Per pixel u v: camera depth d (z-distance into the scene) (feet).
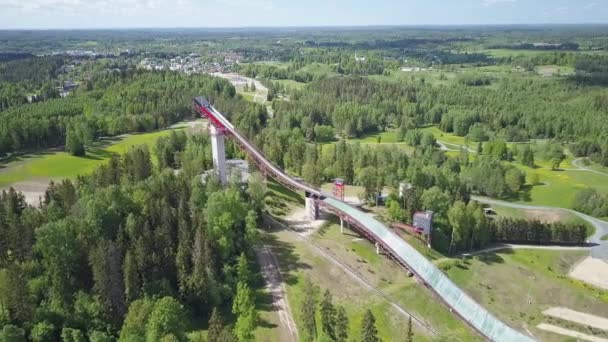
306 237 555.69
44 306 366.43
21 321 350.23
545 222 648.79
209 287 412.98
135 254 397.39
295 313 419.95
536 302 500.74
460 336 421.18
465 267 540.52
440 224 580.71
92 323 365.40
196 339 349.82
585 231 616.39
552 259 577.02
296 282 465.47
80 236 409.69
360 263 510.99
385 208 634.43
